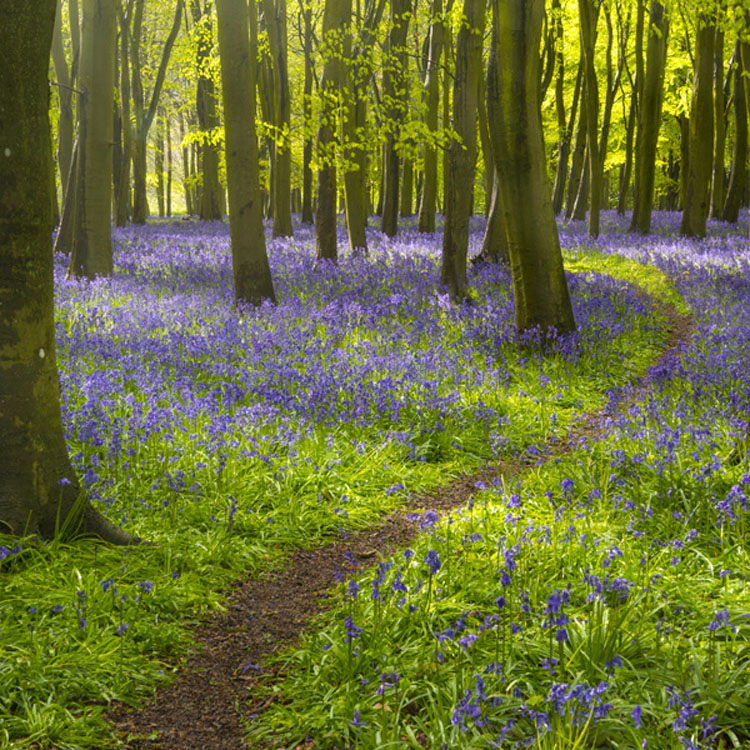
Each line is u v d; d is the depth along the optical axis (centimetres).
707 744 340
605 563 517
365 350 1117
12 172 489
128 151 3356
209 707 412
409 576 514
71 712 388
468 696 346
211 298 1507
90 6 1697
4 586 472
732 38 2977
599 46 3512
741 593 477
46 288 526
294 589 554
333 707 387
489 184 2389
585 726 328
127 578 515
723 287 1730
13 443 519
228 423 764
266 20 2411
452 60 2277
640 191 2858
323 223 1961
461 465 820
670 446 688
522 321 1273
